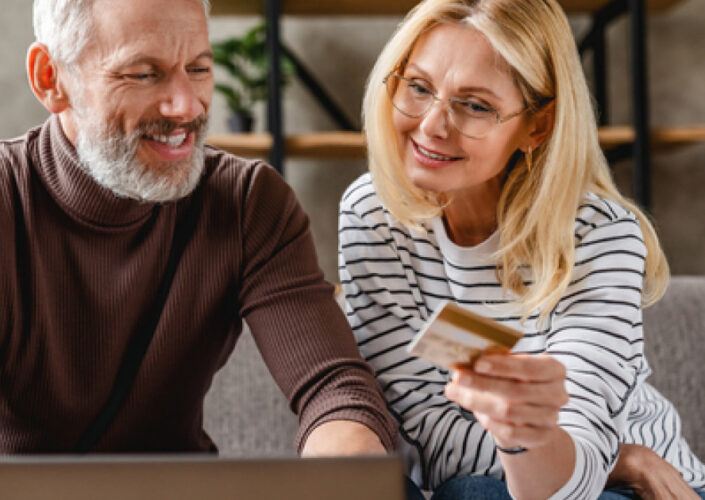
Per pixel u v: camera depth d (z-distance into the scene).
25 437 1.25
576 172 1.24
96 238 1.23
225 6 3.02
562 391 0.87
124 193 1.19
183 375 1.30
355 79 3.26
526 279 1.27
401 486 0.60
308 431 1.13
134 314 1.26
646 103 2.87
